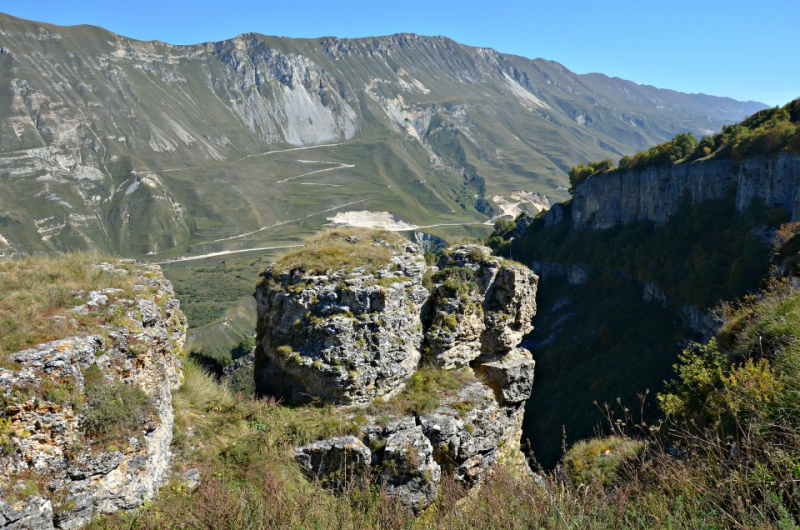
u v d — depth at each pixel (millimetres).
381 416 15633
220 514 9773
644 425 11211
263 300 18703
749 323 16125
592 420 52531
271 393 17438
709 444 9336
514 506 9453
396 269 18109
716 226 76562
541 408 65938
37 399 9438
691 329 68500
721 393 11992
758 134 72188
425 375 17594
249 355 23000
